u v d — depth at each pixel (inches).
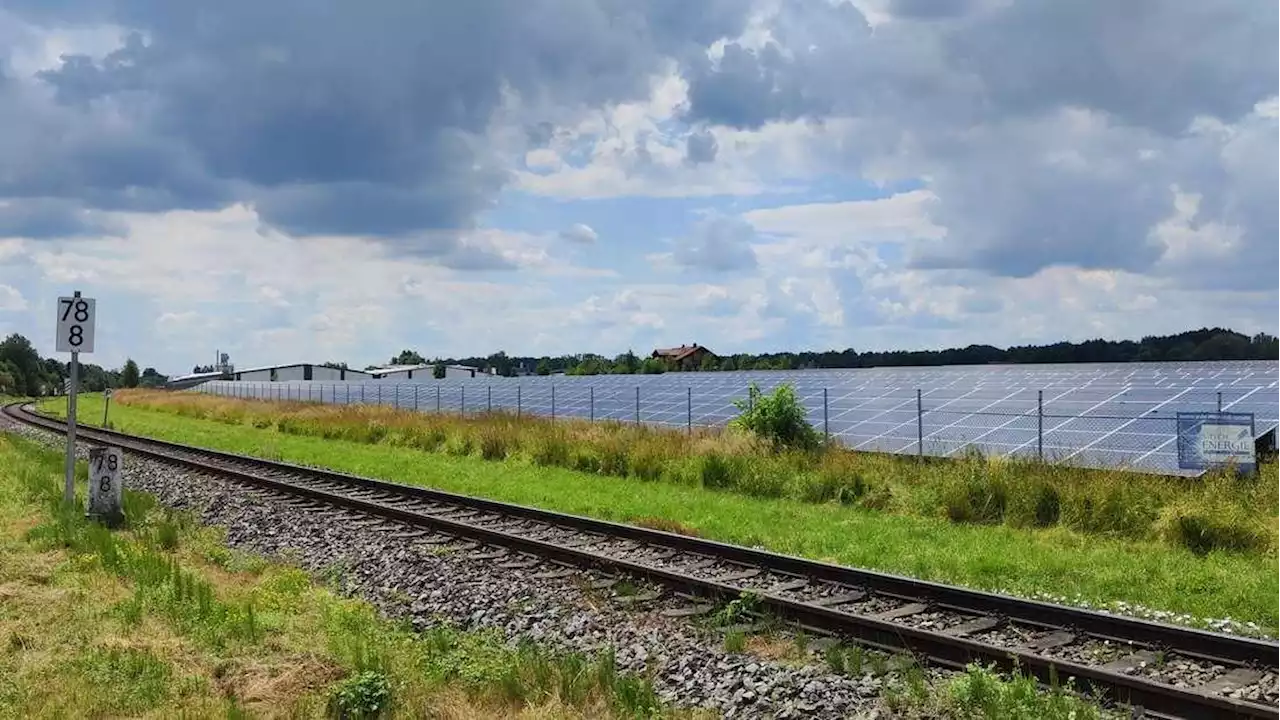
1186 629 379.9
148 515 738.8
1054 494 699.4
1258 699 332.8
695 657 386.9
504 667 365.4
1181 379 1088.2
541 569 563.2
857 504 787.4
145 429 2044.8
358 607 461.4
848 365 3814.0
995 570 553.9
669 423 1378.0
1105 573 538.0
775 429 1016.2
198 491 911.0
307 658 368.5
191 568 550.3
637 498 849.5
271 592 474.9
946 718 320.8
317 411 1973.4
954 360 3489.2
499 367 6727.4
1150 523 639.1
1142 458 812.0
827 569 518.3
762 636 425.4
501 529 697.0
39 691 327.0
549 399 1857.8
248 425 2065.7
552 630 437.4
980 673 336.2
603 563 549.0
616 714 324.5
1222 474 706.2
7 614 411.8
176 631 399.2
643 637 419.8
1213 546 597.0
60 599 435.8
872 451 1004.6
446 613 471.5
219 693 334.6
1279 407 893.8
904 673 366.0
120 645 368.8
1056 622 419.5
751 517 742.5
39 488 799.1
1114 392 1065.5
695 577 495.8
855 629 418.9
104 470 676.7
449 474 1061.1
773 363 3914.9
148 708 319.0
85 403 4131.4
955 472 764.0
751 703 339.6
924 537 657.6
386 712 315.0
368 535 669.9
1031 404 1076.5
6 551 543.8
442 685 348.2
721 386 1635.1
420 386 2623.0
